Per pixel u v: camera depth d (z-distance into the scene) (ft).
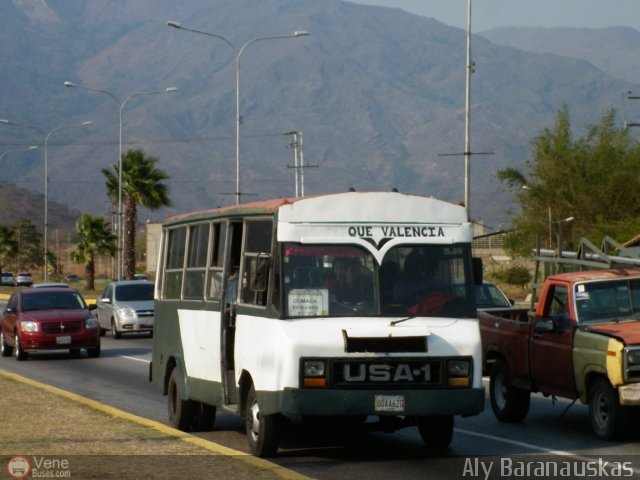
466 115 200.75
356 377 56.75
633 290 70.23
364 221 60.03
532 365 72.90
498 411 76.43
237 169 258.37
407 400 56.90
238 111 259.39
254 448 60.29
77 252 403.13
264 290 59.00
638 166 273.95
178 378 72.59
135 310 167.73
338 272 59.21
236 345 63.36
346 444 66.23
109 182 340.18
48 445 60.29
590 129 282.36
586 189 277.64
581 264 80.33
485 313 82.79
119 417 71.67
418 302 59.31
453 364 57.67
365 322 58.03
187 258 73.36
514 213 296.10
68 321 132.26
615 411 64.64
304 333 57.11
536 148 287.69
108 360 130.93
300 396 56.39
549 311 72.90
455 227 61.05
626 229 256.32
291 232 59.16
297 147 451.12
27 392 86.58
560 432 70.44
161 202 333.83
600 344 65.31
